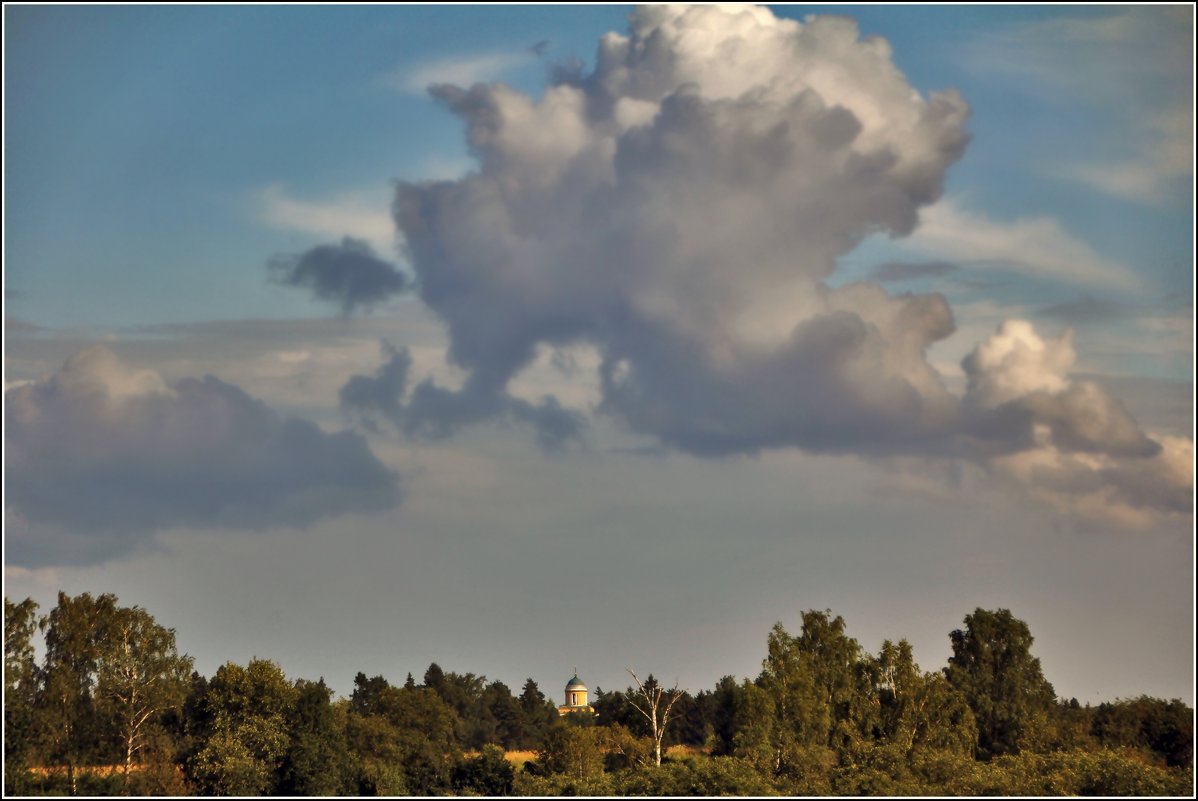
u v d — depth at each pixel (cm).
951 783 19388
